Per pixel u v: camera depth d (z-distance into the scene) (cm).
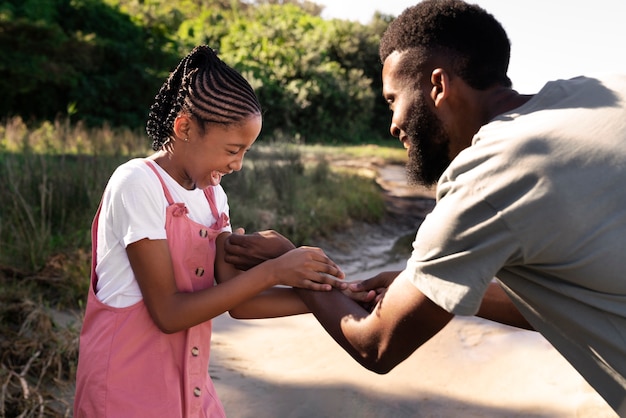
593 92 163
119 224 178
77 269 487
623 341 154
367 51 3572
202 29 3073
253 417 336
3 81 1986
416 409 349
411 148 186
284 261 194
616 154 151
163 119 184
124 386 181
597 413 337
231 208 760
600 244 150
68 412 311
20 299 419
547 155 151
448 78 176
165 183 183
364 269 728
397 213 1122
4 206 561
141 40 2491
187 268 188
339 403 353
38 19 2128
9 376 323
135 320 182
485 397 363
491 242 153
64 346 368
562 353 167
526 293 164
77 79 2192
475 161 158
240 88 180
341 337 190
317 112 2933
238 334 456
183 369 187
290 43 3170
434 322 168
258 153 1062
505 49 179
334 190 1028
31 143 861
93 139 1017
